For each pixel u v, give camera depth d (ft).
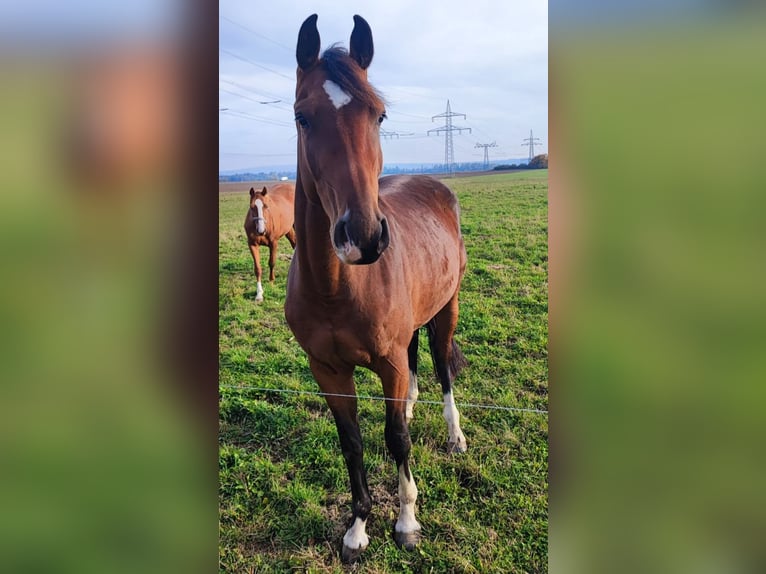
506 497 8.14
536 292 11.96
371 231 5.67
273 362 11.74
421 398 10.37
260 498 8.50
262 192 14.56
